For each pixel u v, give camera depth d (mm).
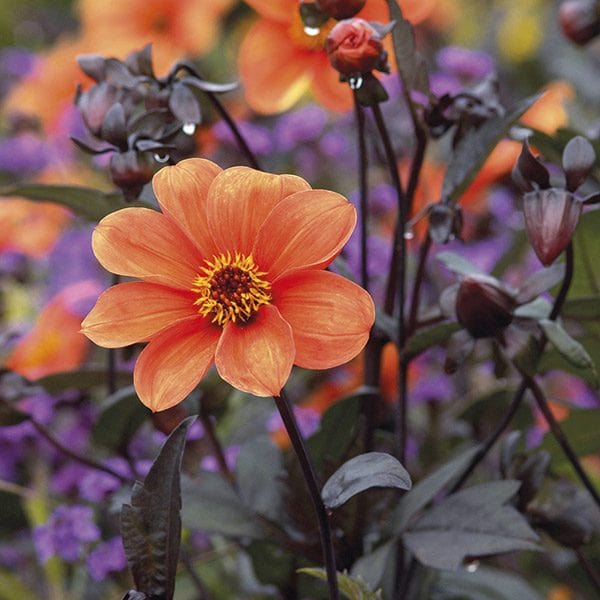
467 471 899
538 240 804
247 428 1034
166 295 762
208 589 1035
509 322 839
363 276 925
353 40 834
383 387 1047
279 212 758
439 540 850
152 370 750
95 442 938
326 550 781
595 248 939
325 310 748
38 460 1076
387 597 907
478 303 833
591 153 807
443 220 877
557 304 846
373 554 857
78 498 1062
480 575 981
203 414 922
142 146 844
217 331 758
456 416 1032
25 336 1062
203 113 946
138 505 767
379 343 925
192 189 771
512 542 835
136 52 877
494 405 1007
